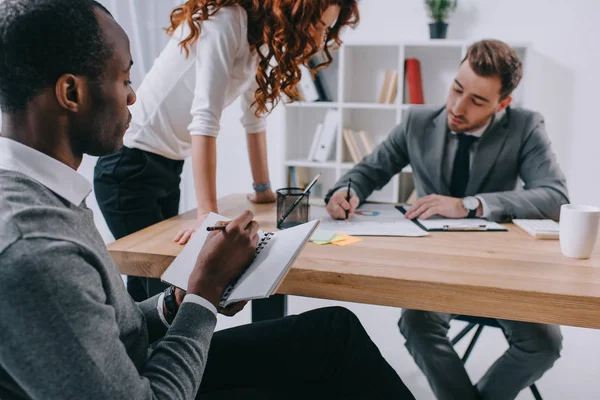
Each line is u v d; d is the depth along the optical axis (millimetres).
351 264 1128
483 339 2418
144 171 1684
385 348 2318
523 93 3209
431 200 1602
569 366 2180
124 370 660
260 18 1442
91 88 735
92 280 656
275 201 1857
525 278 1041
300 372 1028
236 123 3832
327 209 1598
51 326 597
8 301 586
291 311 2750
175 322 826
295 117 3721
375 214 1636
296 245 983
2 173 682
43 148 729
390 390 949
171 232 1397
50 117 720
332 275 1080
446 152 1869
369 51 3617
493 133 1801
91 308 632
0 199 638
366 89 3678
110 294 732
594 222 1154
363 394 956
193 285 874
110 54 745
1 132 733
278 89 1571
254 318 1598
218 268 897
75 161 778
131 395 656
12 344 593
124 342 809
